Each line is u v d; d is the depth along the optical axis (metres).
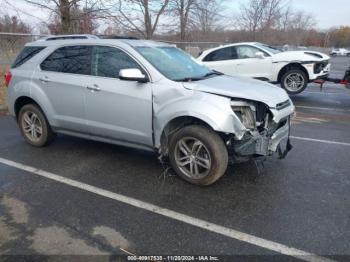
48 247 3.15
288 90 10.91
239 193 4.14
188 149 4.34
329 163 5.07
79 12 11.68
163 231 3.39
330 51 55.69
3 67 9.81
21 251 3.10
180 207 3.84
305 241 3.21
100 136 5.11
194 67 5.16
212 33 27.09
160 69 4.54
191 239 3.26
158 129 4.41
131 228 3.44
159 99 4.35
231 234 3.33
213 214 3.68
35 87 5.57
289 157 5.30
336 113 8.66
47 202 3.98
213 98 4.05
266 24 33.72
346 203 3.88
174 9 20.11
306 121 7.77
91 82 4.92
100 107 4.88
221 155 4.09
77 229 3.43
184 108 4.12
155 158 5.31
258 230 3.38
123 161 5.21
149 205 3.89
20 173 4.82
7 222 3.56
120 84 4.66
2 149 5.84
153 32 18.23
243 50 11.51
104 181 4.53
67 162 5.21
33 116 5.82
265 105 4.14
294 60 10.59
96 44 5.02
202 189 4.25
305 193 4.12
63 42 5.42
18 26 12.70
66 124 5.37
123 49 4.74
